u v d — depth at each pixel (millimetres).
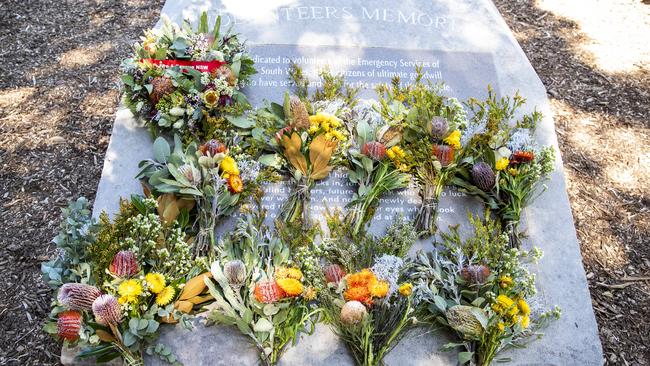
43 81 4855
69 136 4441
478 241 3264
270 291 2936
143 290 2945
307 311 3080
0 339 3420
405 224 3330
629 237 4105
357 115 3695
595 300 3768
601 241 4070
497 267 3240
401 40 4164
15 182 4152
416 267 3275
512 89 4047
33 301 3592
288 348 3037
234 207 3416
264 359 2973
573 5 5992
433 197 3459
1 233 3887
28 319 3512
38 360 3352
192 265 3178
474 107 3914
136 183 3551
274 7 4227
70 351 2988
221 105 3652
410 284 3068
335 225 3320
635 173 4480
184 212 3299
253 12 4207
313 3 4258
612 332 3635
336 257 3254
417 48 4133
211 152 3375
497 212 3584
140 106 3631
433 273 3168
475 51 4172
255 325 2943
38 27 5363
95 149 4367
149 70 3678
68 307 2871
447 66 4074
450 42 4199
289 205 3406
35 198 4070
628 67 5320
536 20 5789
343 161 3557
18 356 3361
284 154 3533
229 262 2996
